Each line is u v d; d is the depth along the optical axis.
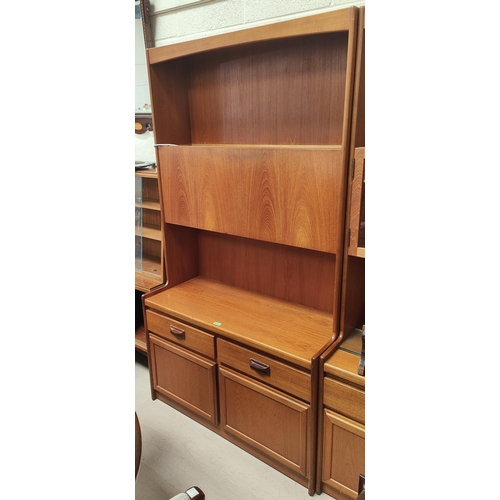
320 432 1.47
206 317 1.76
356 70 1.22
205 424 1.93
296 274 1.84
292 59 1.58
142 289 2.16
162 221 1.98
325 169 1.36
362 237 1.36
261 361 1.57
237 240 2.01
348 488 1.44
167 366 1.98
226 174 1.63
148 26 2.08
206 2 1.85
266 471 1.67
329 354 1.41
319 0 1.53
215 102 1.87
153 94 1.81
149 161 2.42
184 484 1.61
